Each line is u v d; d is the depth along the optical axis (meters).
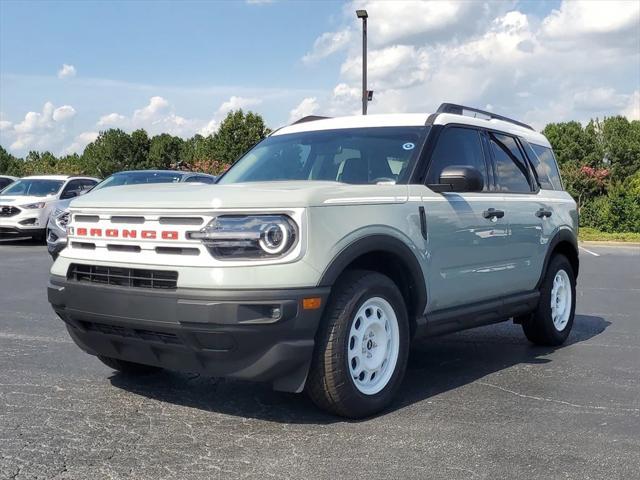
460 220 5.27
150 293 4.08
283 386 4.14
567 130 46.25
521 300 6.22
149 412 4.54
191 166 40.88
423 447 3.97
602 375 5.74
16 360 5.88
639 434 4.27
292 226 4.03
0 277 11.45
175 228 4.11
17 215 17.62
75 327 4.63
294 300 3.96
